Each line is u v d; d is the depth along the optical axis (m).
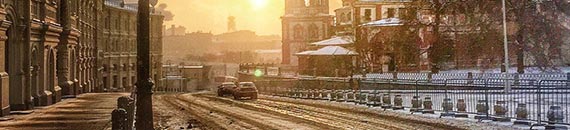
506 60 42.75
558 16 55.31
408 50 62.59
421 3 62.28
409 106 30.00
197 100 44.19
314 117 26.19
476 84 38.97
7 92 26.11
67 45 42.34
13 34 28.45
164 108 34.00
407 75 53.16
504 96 29.86
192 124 23.72
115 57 94.69
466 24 59.34
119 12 96.38
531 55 55.09
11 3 27.42
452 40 60.41
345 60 69.50
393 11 76.56
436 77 50.44
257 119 25.64
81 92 50.47
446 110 24.91
